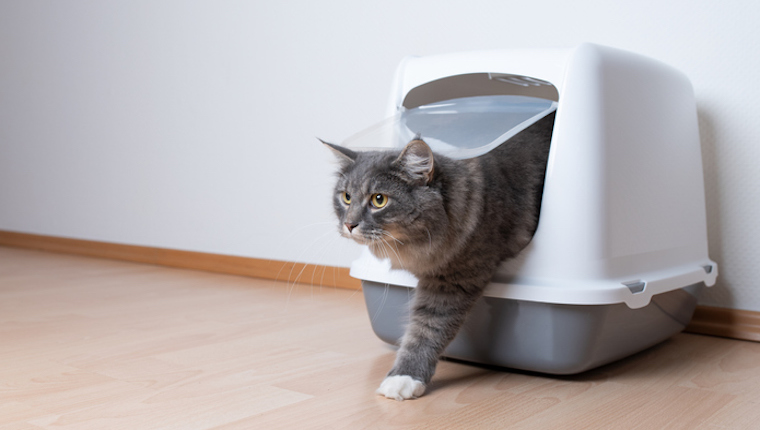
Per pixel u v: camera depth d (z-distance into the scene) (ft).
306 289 7.16
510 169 4.25
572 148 4.06
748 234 5.33
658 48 5.57
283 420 3.30
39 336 4.98
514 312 4.06
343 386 3.88
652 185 4.54
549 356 3.98
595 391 3.86
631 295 4.08
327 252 7.30
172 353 4.56
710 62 5.36
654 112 4.62
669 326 4.82
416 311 4.10
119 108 9.25
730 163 5.36
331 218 7.15
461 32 6.47
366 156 4.06
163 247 8.91
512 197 4.14
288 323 5.57
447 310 4.02
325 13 7.28
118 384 3.85
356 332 5.27
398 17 6.81
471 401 3.65
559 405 3.59
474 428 3.23
